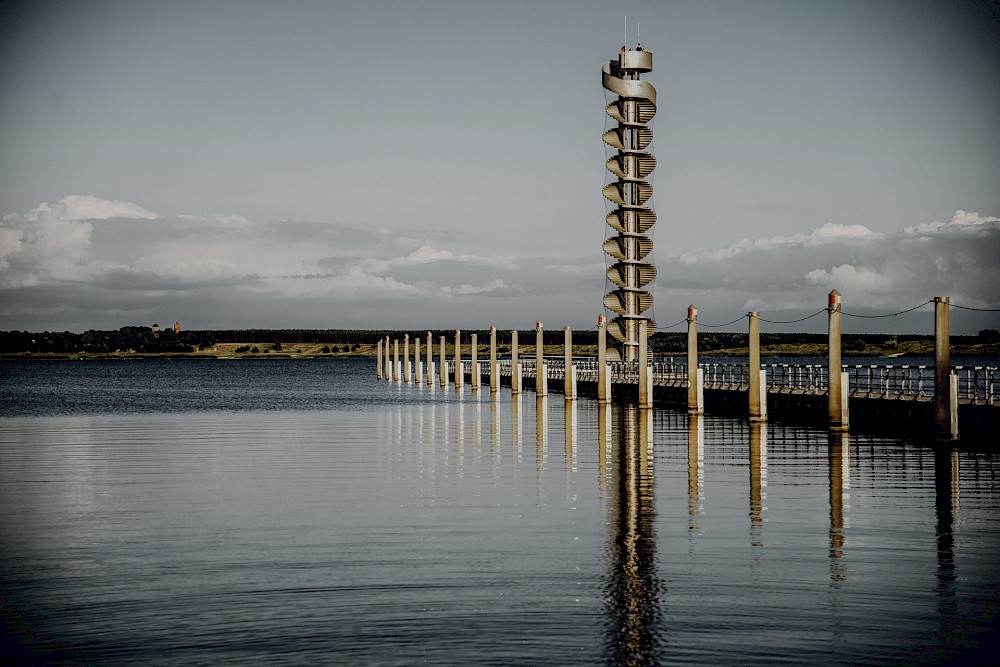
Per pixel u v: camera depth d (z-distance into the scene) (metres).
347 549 19.17
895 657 13.16
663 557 18.17
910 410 39.94
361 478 28.98
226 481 28.70
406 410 65.06
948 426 34.22
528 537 20.03
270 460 34.16
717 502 23.78
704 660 13.10
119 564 18.19
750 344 45.28
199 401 83.88
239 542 19.94
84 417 61.41
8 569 17.88
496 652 13.42
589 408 63.12
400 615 14.97
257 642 13.86
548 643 13.73
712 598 15.64
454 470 30.59
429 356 111.94
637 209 84.50
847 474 28.20
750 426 44.69
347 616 14.95
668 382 64.00
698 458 32.62
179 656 13.40
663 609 15.12
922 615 14.73
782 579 16.61
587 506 23.52
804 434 40.94
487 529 20.89
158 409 71.31
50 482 28.81
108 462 34.03
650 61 85.56
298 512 23.27
